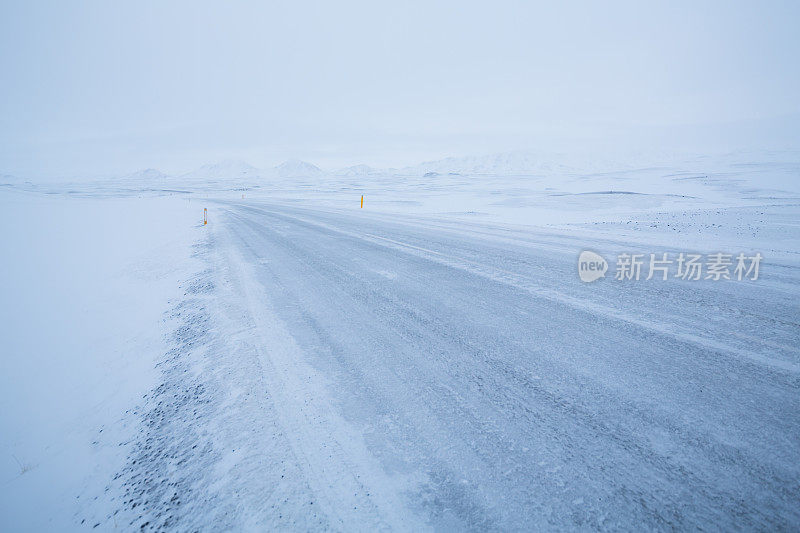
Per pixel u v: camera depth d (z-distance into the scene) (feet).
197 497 7.96
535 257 26.37
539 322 14.89
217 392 11.87
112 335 20.54
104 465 10.16
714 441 7.98
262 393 11.32
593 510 6.61
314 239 40.47
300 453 8.68
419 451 8.34
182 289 25.66
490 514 6.69
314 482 7.82
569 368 11.26
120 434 11.40
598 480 7.22
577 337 13.33
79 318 24.52
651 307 15.80
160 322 20.47
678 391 9.78
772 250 26.45
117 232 64.95
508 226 45.39
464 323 15.26
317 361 12.92
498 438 8.52
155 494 8.39
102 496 8.96
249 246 38.32
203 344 15.92
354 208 90.17
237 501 7.64
